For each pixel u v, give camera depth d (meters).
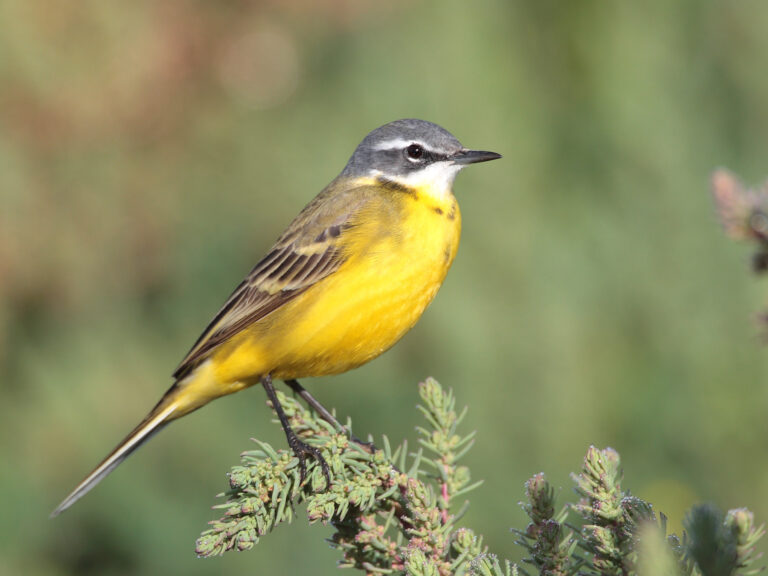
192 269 14.44
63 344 13.76
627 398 12.91
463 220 13.84
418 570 5.12
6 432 12.88
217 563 11.88
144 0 14.28
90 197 14.23
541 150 14.14
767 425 12.66
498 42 14.67
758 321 6.14
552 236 13.77
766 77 14.25
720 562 3.55
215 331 9.05
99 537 12.25
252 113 15.05
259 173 14.95
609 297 13.56
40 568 12.08
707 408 12.81
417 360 13.43
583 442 12.64
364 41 15.15
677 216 13.84
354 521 6.24
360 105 14.83
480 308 13.31
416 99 14.53
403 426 12.84
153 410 9.21
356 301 8.66
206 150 15.02
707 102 14.32
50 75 13.88
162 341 14.02
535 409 12.86
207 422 12.69
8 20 13.69
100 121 13.86
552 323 13.20
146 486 12.32
